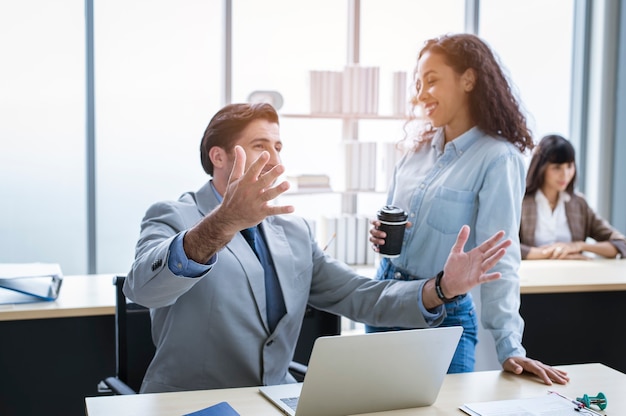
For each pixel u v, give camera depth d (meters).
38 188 4.21
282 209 1.54
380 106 4.77
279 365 2.06
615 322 3.87
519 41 4.97
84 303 3.06
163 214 2.03
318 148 4.63
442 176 2.38
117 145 4.33
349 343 1.52
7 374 3.24
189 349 1.98
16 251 4.23
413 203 2.42
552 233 4.27
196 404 1.68
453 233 2.32
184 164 4.45
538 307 3.77
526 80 5.02
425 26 4.79
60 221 4.27
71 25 4.15
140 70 4.32
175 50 4.36
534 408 1.68
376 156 4.43
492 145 2.31
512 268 2.18
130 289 1.84
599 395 1.72
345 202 4.66
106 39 4.24
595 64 5.07
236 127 2.03
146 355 2.22
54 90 4.17
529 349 3.78
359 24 4.59
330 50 4.64
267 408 1.67
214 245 1.64
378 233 2.27
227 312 1.98
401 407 1.68
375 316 2.08
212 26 4.40
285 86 4.59
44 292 3.07
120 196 4.37
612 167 5.09
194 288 1.97
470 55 2.33
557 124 5.12
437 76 2.37
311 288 2.24
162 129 4.39
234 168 1.57
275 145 2.06
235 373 2.00
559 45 5.05
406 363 1.61
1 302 3.02
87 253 4.27
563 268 3.92
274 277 2.11
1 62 4.09
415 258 2.39
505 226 2.23
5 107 4.12
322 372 1.52
